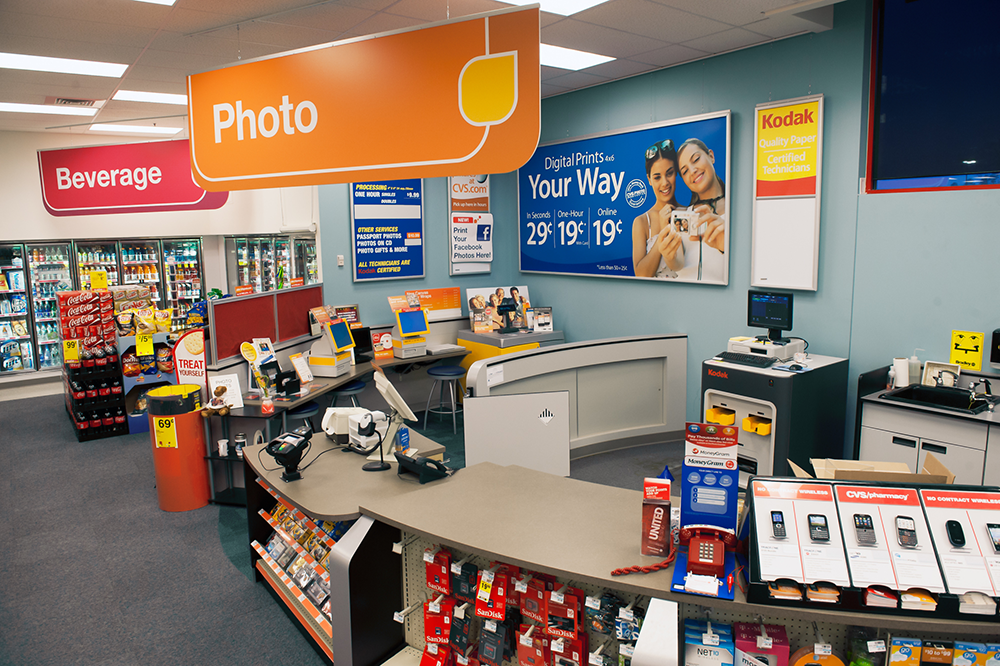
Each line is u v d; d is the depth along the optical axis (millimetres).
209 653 2857
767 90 4805
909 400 3750
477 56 1927
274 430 4793
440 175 2049
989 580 1604
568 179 6629
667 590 1761
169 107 6668
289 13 3908
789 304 4348
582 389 5277
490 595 2182
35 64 4895
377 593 2506
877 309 4324
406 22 4168
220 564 3684
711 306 5453
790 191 4680
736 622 1878
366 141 2148
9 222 7641
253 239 8766
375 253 6559
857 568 1659
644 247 5941
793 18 4145
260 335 5258
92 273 6332
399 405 2963
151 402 4348
